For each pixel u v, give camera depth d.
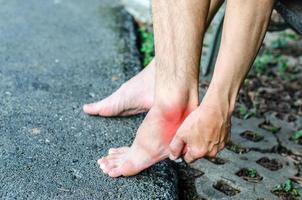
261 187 2.02
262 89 2.76
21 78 2.54
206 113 1.62
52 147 2.04
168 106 1.69
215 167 2.12
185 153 1.70
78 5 3.53
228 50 1.60
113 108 2.19
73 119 2.22
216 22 2.66
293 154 2.24
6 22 3.16
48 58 2.76
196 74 1.69
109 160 1.93
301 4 1.98
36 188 1.82
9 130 2.13
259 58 3.07
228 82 1.62
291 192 2.00
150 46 3.06
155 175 1.92
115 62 2.77
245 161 2.17
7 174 1.87
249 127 2.40
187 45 1.67
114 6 3.54
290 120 2.49
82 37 3.05
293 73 2.96
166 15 1.69
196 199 1.96
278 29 2.50
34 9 3.40
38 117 2.23
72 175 1.89
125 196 1.81
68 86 2.50
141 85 2.15
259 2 1.57
